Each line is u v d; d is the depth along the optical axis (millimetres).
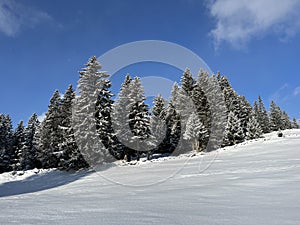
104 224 2666
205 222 2682
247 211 3188
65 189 10172
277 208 3285
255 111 57094
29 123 39219
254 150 21453
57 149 25516
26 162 36469
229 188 5562
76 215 3188
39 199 5594
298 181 5766
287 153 15852
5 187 18281
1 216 3193
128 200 4633
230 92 40906
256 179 6695
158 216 3020
